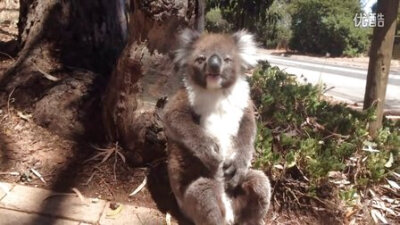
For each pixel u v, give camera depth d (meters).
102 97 1.16
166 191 1.02
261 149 1.08
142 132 1.02
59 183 1.00
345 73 4.82
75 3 1.33
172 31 0.99
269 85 1.49
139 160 1.06
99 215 0.91
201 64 0.88
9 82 1.25
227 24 5.00
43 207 0.91
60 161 1.06
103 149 1.10
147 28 0.99
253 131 0.94
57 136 1.13
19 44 1.41
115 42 1.42
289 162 1.04
